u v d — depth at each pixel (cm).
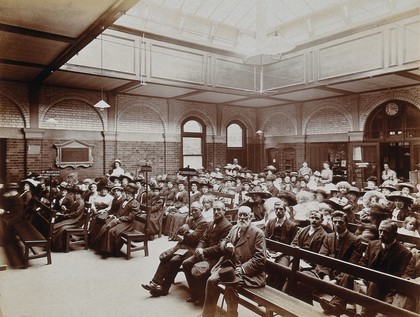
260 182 1230
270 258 555
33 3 595
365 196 782
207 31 1520
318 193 812
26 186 1083
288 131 1834
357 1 1305
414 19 1016
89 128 1412
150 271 673
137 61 1173
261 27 1225
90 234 871
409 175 1289
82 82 1248
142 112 1554
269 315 404
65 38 757
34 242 701
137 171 1492
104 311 497
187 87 1298
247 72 1481
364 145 1495
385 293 393
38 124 1281
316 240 530
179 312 495
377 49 1109
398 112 1395
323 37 1251
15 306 512
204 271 484
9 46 816
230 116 1862
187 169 741
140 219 818
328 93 1488
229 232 517
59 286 593
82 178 1388
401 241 519
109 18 654
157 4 1355
